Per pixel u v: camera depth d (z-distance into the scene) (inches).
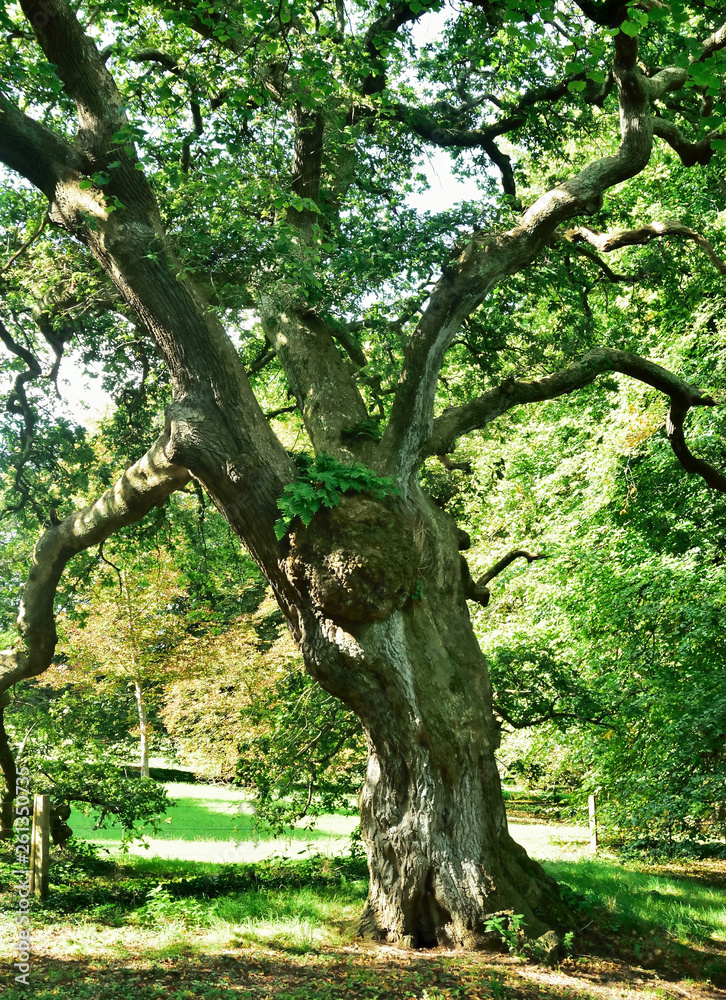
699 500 597.3
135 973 249.0
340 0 433.1
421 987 249.4
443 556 348.5
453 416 370.0
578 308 503.5
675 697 513.7
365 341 453.1
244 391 316.2
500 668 470.0
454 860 303.7
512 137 504.1
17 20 400.2
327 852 547.2
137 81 391.5
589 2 287.9
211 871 472.4
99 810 486.6
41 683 774.5
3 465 476.4
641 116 352.8
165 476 361.1
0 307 469.7
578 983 265.3
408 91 461.4
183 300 307.9
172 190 357.4
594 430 726.5
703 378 591.2
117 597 721.0
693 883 490.9
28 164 314.8
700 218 644.1
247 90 333.4
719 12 390.9
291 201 309.3
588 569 609.3
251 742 469.7
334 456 345.1
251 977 252.1
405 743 307.9
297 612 319.0
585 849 628.1
